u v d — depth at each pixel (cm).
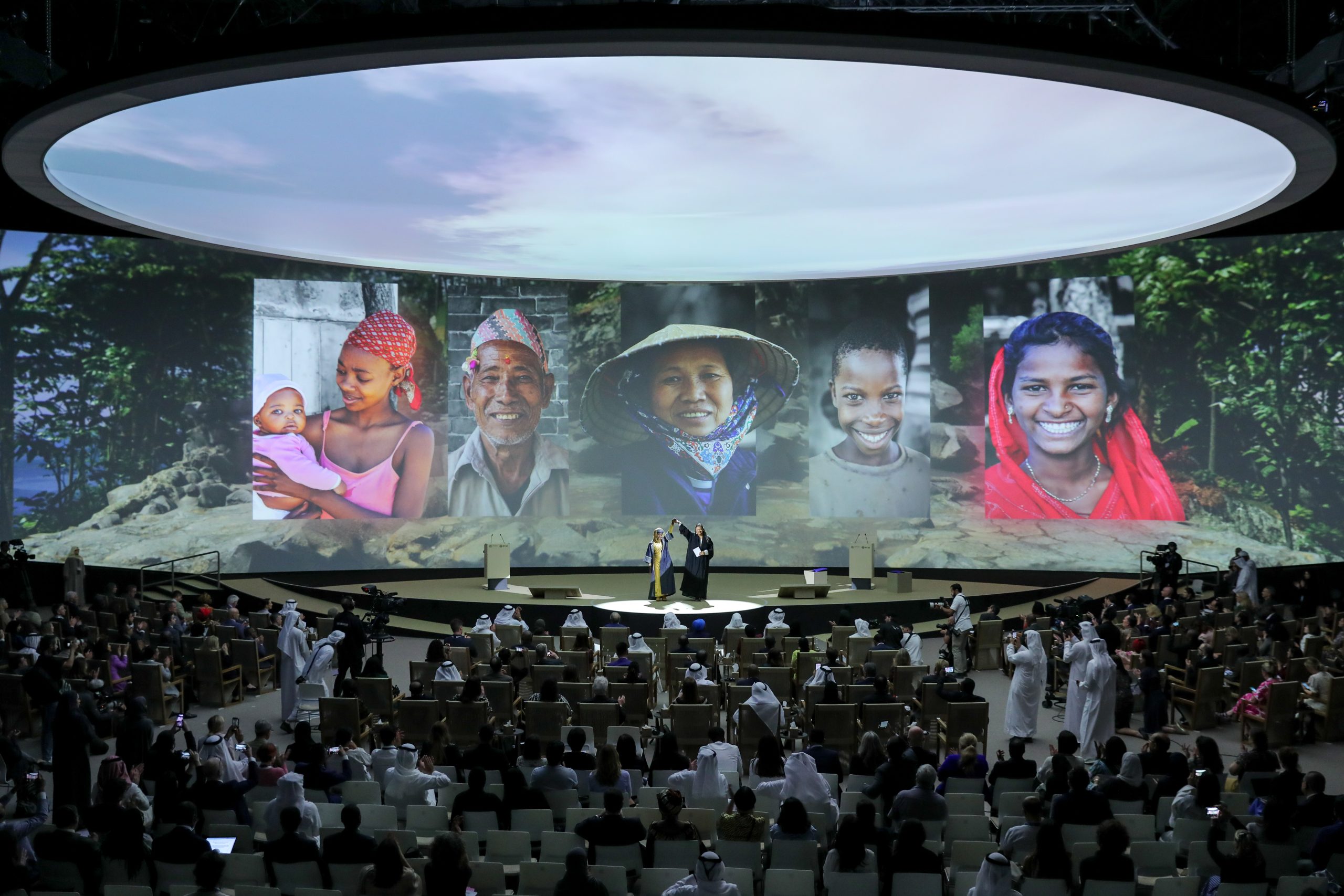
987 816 1059
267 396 2734
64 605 1859
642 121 1381
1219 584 2475
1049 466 2808
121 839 806
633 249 2238
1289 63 1892
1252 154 1531
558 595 2391
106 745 1139
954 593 2022
